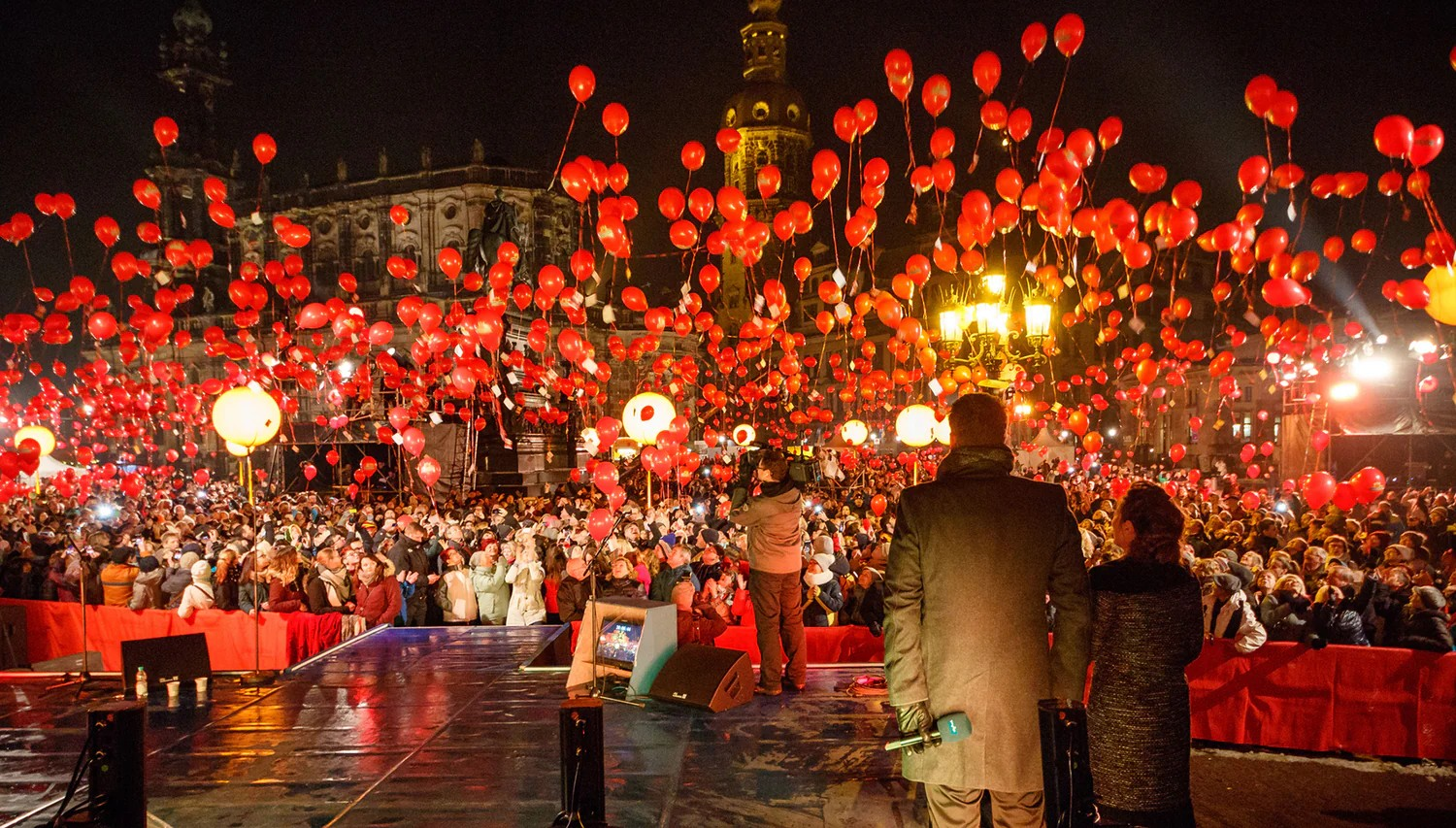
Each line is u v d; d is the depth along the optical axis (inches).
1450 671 243.6
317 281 2957.7
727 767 175.6
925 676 109.7
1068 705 99.9
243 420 339.0
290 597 368.5
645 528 553.3
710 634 307.0
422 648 286.4
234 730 198.5
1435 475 1032.2
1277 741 259.1
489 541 462.3
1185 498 633.0
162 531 596.7
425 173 2807.6
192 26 3029.0
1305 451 1019.9
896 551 113.4
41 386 1066.1
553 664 291.7
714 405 903.1
